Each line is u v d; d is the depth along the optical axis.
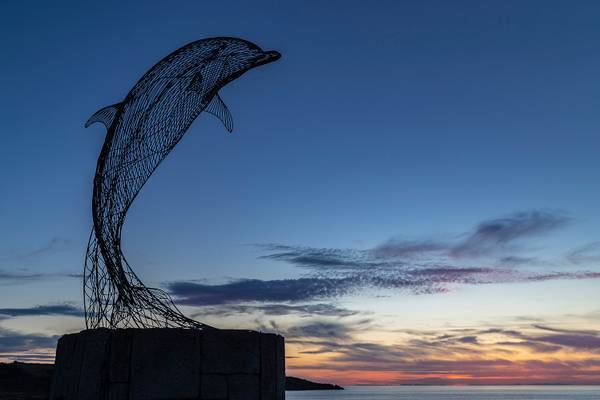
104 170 9.55
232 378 8.76
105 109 9.64
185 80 9.67
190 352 8.72
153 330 8.74
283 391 9.55
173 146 9.73
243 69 9.96
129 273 9.43
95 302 9.41
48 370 38.94
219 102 10.23
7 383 34.22
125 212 9.52
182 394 8.55
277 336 9.37
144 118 9.58
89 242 9.59
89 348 8.76
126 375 8.54
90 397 8.49
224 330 8.94
